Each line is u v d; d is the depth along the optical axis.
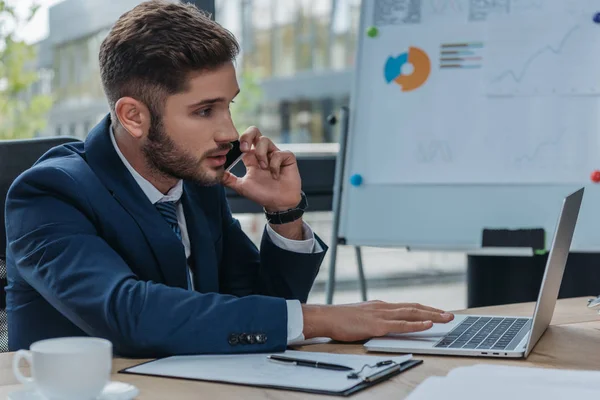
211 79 1.23
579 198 1.20
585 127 2.39
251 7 3.04
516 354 1.04
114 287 1.09
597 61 2.41
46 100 2.82
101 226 1.25
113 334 1.07
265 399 0.85
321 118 3.19
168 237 1.28
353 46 3.24
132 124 1.26
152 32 1.23
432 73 2.49
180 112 1.24
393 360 0.98
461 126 2.45
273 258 1.45
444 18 2.51
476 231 2.41
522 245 2.38
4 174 1.49
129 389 0.83
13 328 1.31
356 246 2.69
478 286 2.82
